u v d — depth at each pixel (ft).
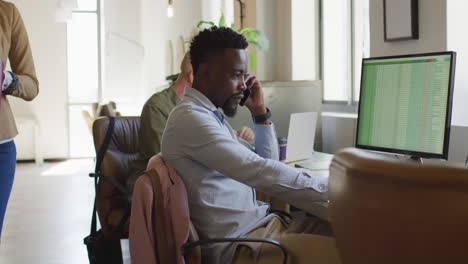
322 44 15.29
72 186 22.93
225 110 6.71
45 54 31.42
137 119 10.28
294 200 5.96
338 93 14.73
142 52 32.30
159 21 32.30
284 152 9.31
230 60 6.42
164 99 9.41
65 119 31.76
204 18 27.14
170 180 5.75
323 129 12.52
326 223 6.64
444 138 6.45
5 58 7.93
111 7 31.96
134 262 5.54
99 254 9.29
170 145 6.11
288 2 15.30
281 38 15.79
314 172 8.36
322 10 15.23
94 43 32.01
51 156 31.73
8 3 8.16
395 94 7.13
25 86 8.11
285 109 12.14
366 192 2.88
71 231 15.51
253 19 15.89
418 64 6.81
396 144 7.08
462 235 2.57
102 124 9.69
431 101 6.64
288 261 5.49
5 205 7.97
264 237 5.95
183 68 9.49
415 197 2.67
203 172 6.09
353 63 13.80
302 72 15.37
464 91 8.66
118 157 9.64
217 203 6.12
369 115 7.53
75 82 31.91
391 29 9.70
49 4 31.27
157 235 5.54
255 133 8.10
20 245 14.12
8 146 7.88
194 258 5.64
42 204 19.34
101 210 9.34
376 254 2.89
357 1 13.61
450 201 2.58
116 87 32.30
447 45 8.59
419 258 2.71
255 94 8.02
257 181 5.88
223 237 6.07
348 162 3.03
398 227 2.75
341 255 3.25
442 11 8.62
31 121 30.66
